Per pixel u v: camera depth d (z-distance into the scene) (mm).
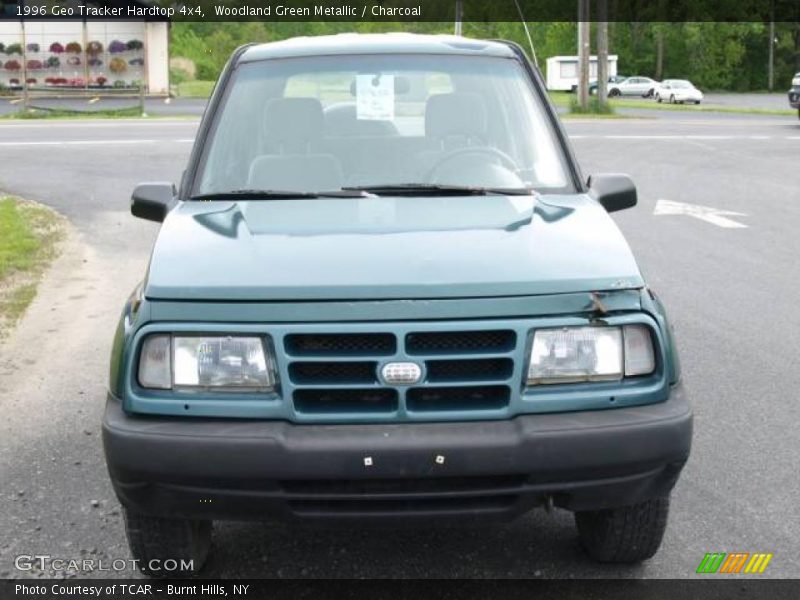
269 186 4379
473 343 3256
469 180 4398
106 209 13695
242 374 3246
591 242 3625
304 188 4359
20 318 7941
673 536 4195
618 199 4512
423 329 3201
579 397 3264
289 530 4273
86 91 44750
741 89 95375
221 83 4895
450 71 4883
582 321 3281
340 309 3215
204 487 3205
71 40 45375
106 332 7566
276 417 3215
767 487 4715
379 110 4746
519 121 4711
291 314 3227
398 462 3141
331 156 4508
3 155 20125
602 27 39219
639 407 3312
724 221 12641
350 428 3193
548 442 3170
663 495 3471
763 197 14828
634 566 3924
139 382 3293
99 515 4441
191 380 3268
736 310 8133
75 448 5258
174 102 42375
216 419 3232
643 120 32938
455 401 3258
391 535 4211
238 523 4344
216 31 60688
